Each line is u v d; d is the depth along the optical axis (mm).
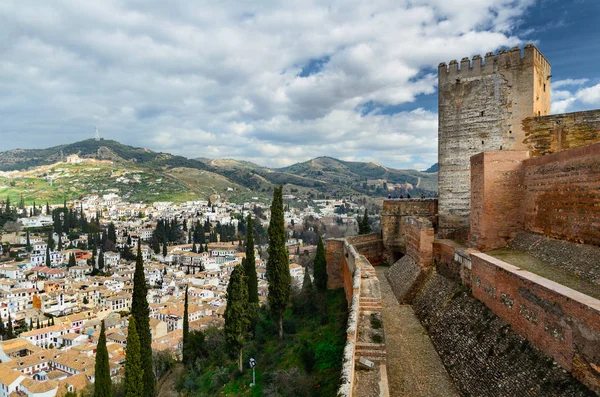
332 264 39750
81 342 90250
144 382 39531
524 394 11914
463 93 33344
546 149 30016
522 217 22391
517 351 13453
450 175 34125
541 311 12516
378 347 15383
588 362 10219
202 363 46719
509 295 14781
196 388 39438
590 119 28547
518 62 31078
